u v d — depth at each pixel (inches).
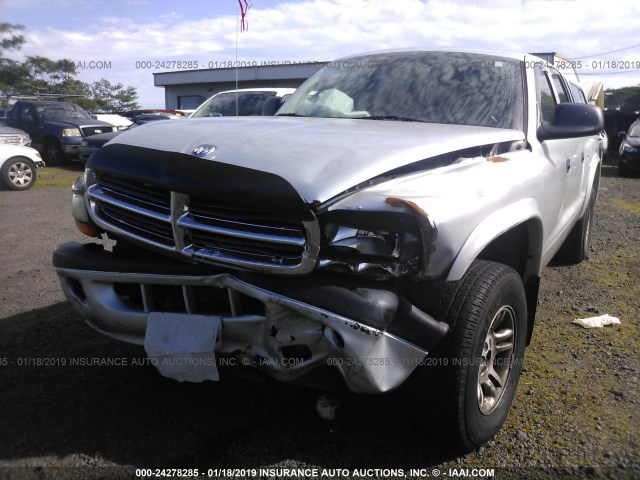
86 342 157.5
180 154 104.7
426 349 96.2
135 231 112.5
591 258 248.4
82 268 113.0
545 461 108.3
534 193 128.3
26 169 496.1
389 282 91.7
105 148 121.8
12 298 193.6
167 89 1289.4
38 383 135.0
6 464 105.7
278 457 109.4
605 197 464.8
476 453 111.2
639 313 181.6
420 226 88.7
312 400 129.6
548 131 142.6
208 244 100.5
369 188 95.4
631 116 942.4
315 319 90.5
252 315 98.6
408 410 107.2
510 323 116.8
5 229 313.1
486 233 101.8
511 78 149.9
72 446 111.4
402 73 158.2
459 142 115.2
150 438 114.6
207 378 103.5
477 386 105.0
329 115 152.1
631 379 137.9
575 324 172.4
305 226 90.8
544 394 131.6
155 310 109.7
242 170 96.8
